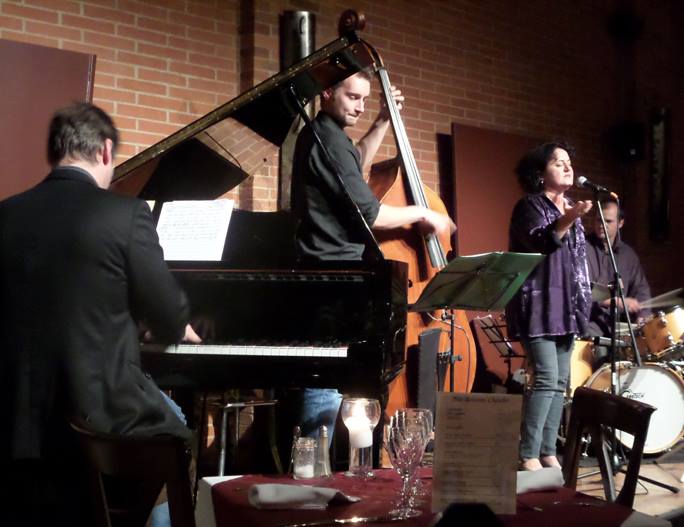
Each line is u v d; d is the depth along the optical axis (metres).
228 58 4.78
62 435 1.93
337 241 3.06
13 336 1.97
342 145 3.12
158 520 2.29
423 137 5.70
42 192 2.07
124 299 2.05
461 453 1.47
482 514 1.23
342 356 2.64
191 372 2.74
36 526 1.94
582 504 1.57
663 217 7.43
